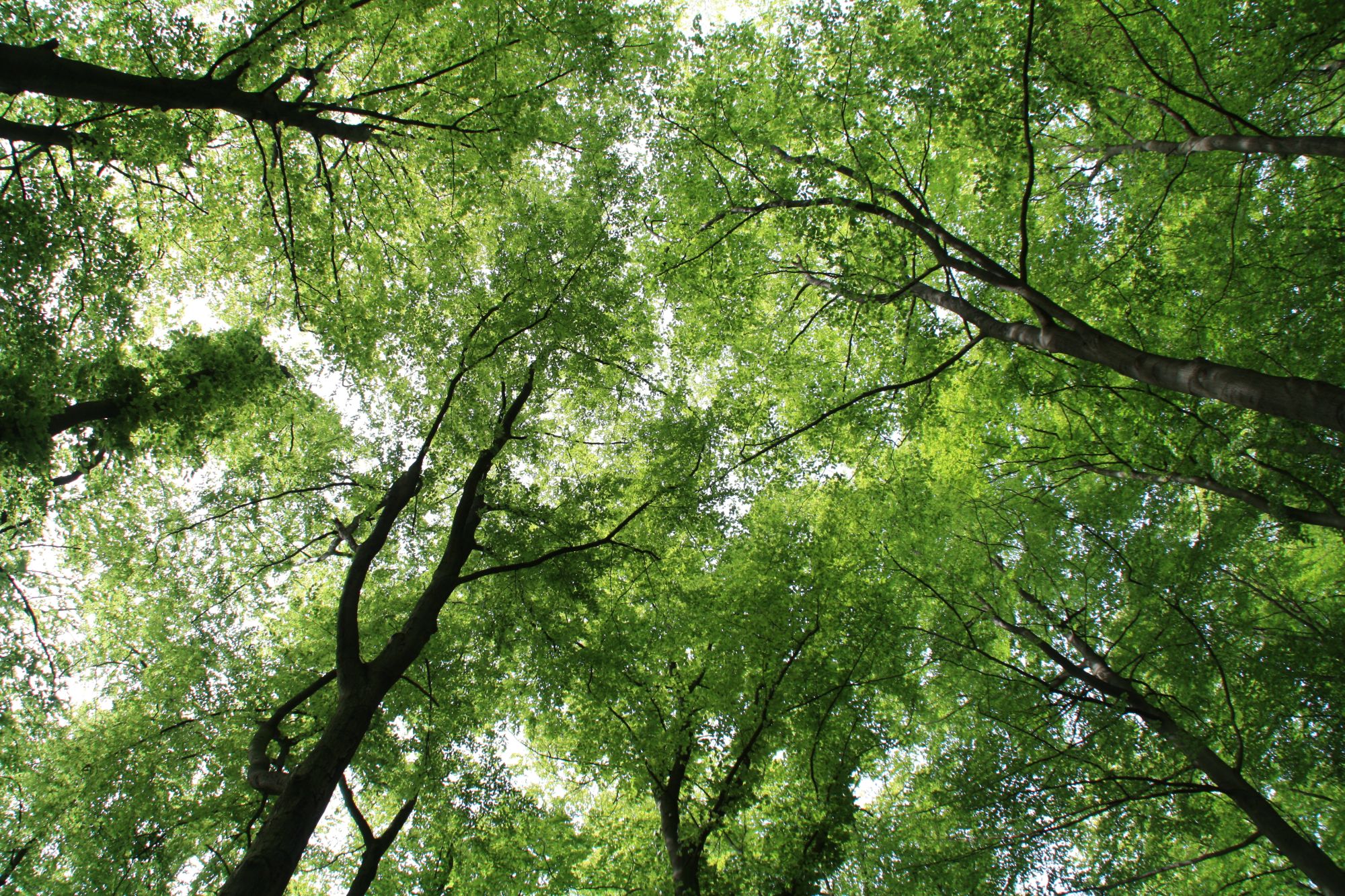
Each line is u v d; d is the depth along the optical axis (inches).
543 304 510.0
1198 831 415.2
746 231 548.1
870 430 508.7
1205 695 465.7
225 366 408.8
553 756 613.9
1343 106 475.8
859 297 439.8
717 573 613.6
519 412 553.0
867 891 524.7
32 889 483.5
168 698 515.2
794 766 527.2
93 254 384.2
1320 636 426.3
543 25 451.2
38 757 518.9
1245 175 457.4
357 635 355.9
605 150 549.3
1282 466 442.9
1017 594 600.7
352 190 517.7
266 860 250.5
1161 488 535.2
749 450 537.3
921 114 457.4
